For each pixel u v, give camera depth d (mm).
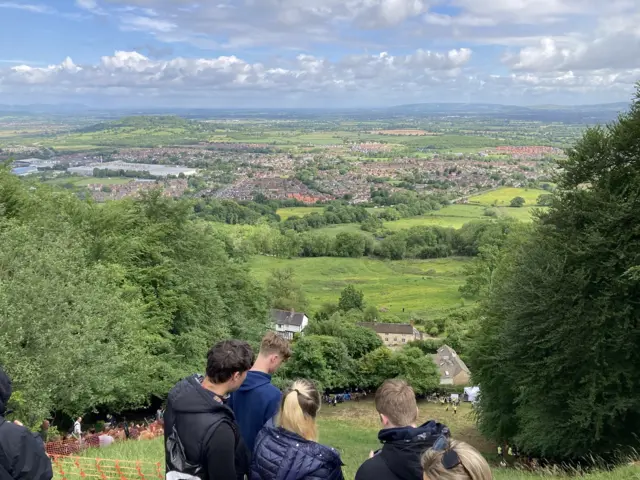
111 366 20250
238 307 43094
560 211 20609
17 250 19719
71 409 21109
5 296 16406
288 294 93938
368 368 51531
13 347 16125
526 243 23078
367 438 26781
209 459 3957
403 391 4297
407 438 4062
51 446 15812
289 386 4578
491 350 23188
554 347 18688
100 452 13414
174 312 32562
